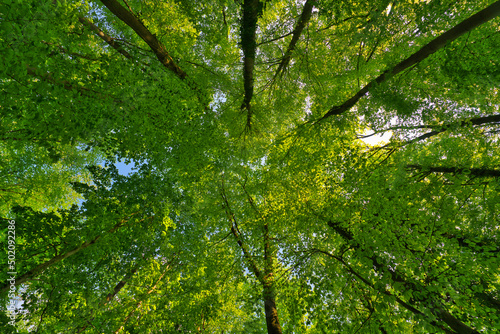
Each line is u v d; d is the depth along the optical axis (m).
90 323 7.05
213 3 6.14
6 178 9.95
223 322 10.50
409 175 6.14
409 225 5.46
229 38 9.09
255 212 8.55
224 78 8.71
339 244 6.78
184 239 8.16
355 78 8.05
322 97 8.57
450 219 5.27
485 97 6.55
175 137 6.81
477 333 4.12
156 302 8.65
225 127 9.27
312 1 5.92
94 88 4.56
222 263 8.42
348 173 6.56
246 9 5.63
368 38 5.61
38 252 6.64
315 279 6.26
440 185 5.64
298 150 8.27
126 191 7.14
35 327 6.61
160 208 7.22
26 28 3.39
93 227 6.64
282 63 8.84
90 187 7.32
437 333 4.24
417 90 6.97
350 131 7.98
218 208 8.99
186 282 9.07
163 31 7.66
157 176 7.45
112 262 7.70
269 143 10.17
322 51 8.28
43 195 11.20
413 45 6.87
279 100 9.56
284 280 6.82
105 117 4.81
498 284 4.61
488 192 6.03
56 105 4.14
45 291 6.53
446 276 4.53
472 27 4.65
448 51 5.90
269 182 8.78
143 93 5.15
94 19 6.66
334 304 5.86
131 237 7.46
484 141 6.43
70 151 9.16
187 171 7.79
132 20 5.80
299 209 7.38
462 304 4.22
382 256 5.35
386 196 5.87
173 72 6.88
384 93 6.13
